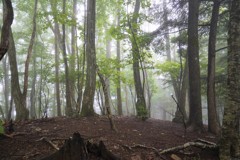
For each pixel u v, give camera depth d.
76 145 4.75
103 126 9.41
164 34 14.04
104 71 14.57
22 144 6.48
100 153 5.46
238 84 6.43
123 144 7.14
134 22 12.29
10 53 10.58
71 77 14.91
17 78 10.63
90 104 11.67
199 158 6.66
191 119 10.91
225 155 6.30
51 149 6.21
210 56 11.20
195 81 11.00
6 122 9.21
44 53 21.86
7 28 5.48
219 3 11.05
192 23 11.21
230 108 6.42
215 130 10.68
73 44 18.50
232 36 6.52
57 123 9.50
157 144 7.76
